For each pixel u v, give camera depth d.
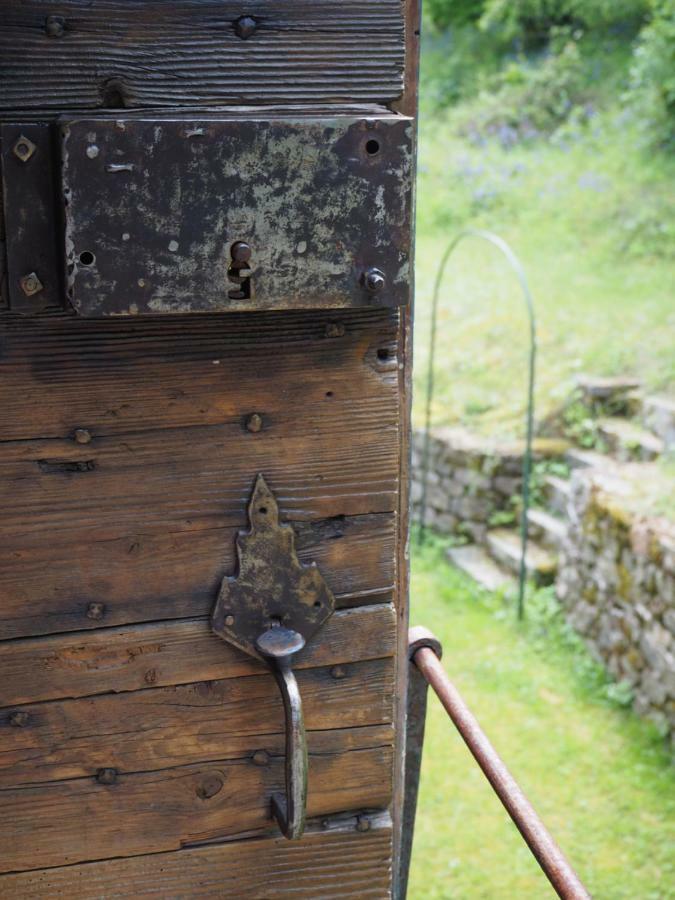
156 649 1.53
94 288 1.28
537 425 7.55
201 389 1.46
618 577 5.68
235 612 1.53
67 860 1.57
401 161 1.34
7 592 1.45
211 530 1.50
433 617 6.59
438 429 7.80
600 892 4.23
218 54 1.33
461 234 7.25
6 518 1.42
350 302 1.37
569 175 11.54
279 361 1.48
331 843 1.69
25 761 1.51
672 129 11.33
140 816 1.58
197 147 1.27
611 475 6.30
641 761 5.08
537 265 9.98
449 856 4.48
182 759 1.58
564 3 13.96
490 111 13.41
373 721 1.66
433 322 7.63
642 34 11.66
